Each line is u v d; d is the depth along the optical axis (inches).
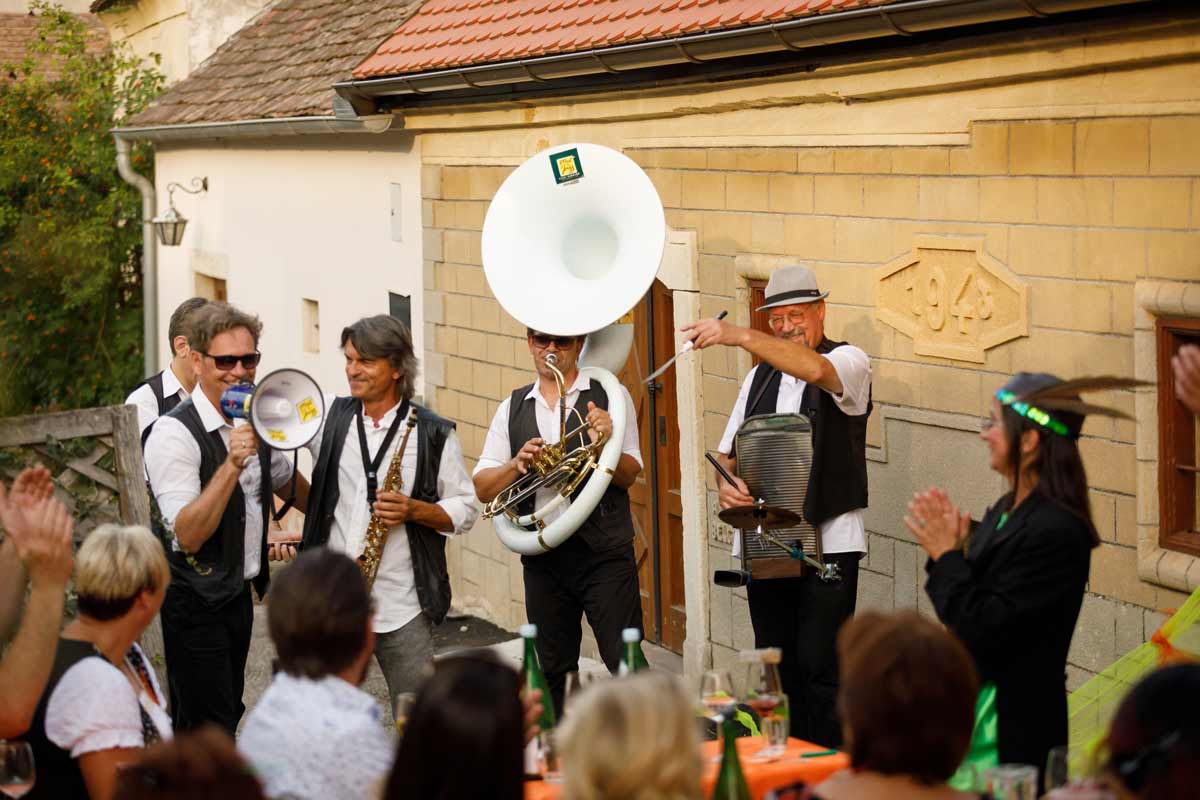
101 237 629.6
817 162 259.6
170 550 215.6
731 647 295.1
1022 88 217.0
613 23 295.1
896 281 244.4
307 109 427.2
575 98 319.3
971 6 203.5
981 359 227.3
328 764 134.0
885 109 243.6
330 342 458.6
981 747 151.1
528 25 327.9
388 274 416.2
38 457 215.8
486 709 112.0
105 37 844.6
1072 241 210.2
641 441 327.3
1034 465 154.6
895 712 115.1
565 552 241.8
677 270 296.5
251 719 138.5
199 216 567.2
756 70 260.4
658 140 301.3
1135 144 199.3
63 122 657.0
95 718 147.9
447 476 225.0
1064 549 151.1
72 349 648.4
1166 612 199.8
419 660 223.6
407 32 380.5
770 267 271.3
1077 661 214.1
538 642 249.1
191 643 217.0
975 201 226.7
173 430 219.5
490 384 366.3
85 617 153.8
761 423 226.2
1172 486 199.9
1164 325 198.1
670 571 322.3
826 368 216.1
